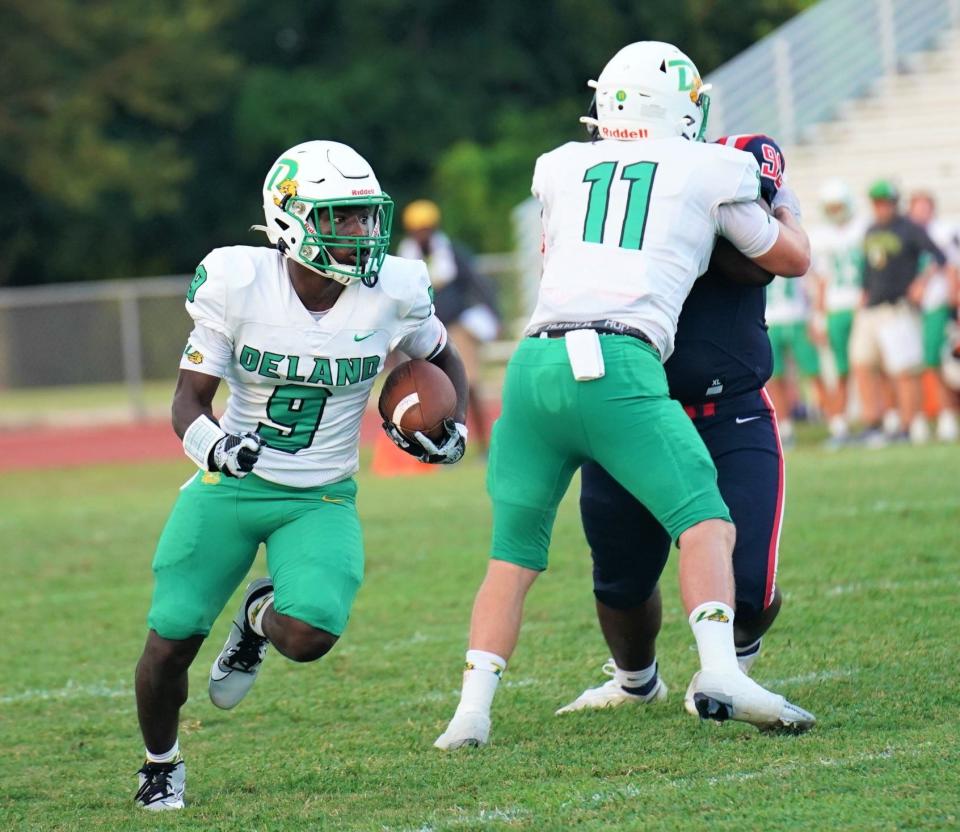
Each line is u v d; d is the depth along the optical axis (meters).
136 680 14.32
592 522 16.11
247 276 14.06
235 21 126.31
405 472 44.75
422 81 120.38
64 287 124.62
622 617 16.58
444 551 28.64
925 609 20.50
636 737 15.46
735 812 12.34
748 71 62.09
